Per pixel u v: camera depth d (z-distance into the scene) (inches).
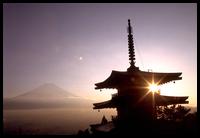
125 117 940.0
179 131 877.2
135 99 930.7
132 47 991.0
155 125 908.6
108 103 973.8
